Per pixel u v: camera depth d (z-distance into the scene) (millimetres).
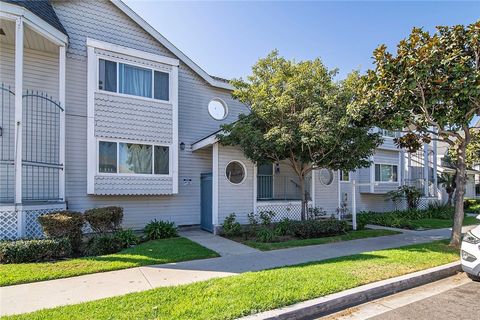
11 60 9273
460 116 7242
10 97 9156
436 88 6922
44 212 8047
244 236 9625
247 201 11195
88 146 9477
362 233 10133
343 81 9414
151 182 10422
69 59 9742
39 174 9219
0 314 3730
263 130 9719
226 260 6590
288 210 12102
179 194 11469
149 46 11352
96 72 9711
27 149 9125
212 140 10438
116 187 9812
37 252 6277
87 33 10125
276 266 6031
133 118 10219
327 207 13391
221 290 4473
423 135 9156
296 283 4773
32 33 8555
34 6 8648
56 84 9750
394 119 7672
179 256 6789
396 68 7305
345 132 8602
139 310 3781
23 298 4316
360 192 17156
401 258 6508
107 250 7344
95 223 7590
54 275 5324
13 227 7340
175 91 11016
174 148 10922
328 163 9625
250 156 9797
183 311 3742
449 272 6004
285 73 9781
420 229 11617
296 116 8945
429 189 19391
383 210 18203
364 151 9281
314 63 9594
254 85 10117
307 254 7152
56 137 9500
